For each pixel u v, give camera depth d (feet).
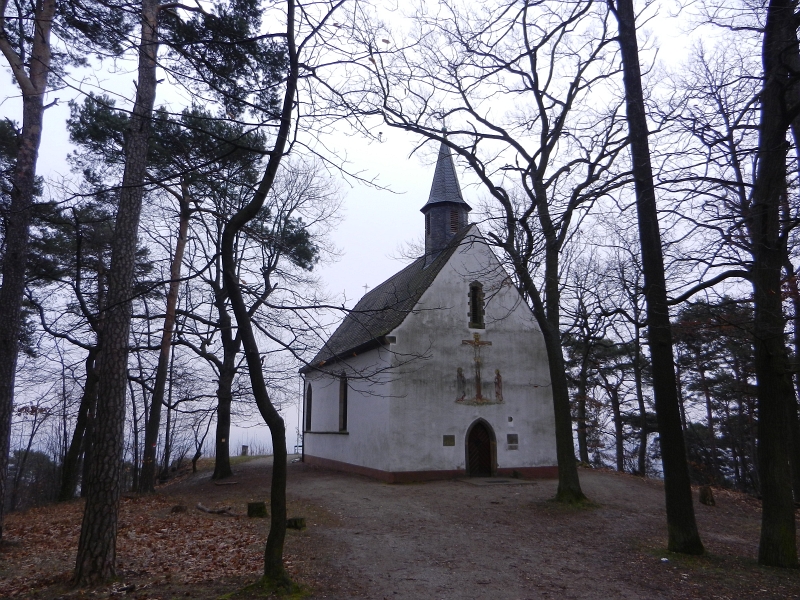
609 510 54.29
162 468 111.75
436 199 90.63
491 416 77.10
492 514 52.21
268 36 25.77
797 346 51.80
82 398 76.43
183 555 36.29
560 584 32.27
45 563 34.68
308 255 73.36
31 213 39.24
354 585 31.07
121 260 31.68
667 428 39.24
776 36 34.50
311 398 109.70
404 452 72.13
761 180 36.22
